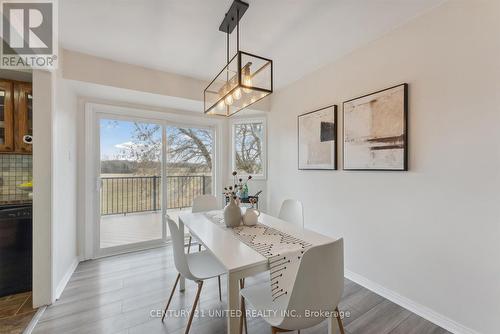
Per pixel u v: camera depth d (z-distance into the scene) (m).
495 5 1.39
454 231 1.58
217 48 2.24
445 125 1.61
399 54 1.89
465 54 1.51
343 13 1.74
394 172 1.93
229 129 3.86
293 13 1.74
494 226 1.40
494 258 1.40
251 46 2.21
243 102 1.90
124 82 2.52
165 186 3.40
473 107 1.48
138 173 3.24
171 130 3.50
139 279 2.31
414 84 1.79
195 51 2.30
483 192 1.44
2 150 2.15
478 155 1.46
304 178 2.94
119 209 3.12
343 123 2.38
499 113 1.38
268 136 3.65
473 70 1.48
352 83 2.30
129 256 2.92
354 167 2.25
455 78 1.56
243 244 1.42
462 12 1.53
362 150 2.17
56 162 1.96
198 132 3.74
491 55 1.41
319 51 2.31
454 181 1.57
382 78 2.02
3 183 2.32
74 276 2.37
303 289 0.98
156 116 3.32
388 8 1.69
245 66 1.59
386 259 2.00
